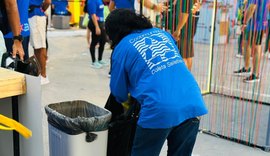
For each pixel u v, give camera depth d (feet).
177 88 6.77
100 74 19.90
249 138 11.62
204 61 19.85
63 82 17.80
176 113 6.64
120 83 6.97
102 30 20.97
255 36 15.39
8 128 4.81
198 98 7.04
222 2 17.49
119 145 7.20
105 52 26.78
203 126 12.66
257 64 16.25
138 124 6.79
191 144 7.32
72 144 6.58
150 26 7.37
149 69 6.69
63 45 29.48
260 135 12.07
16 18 9.98
